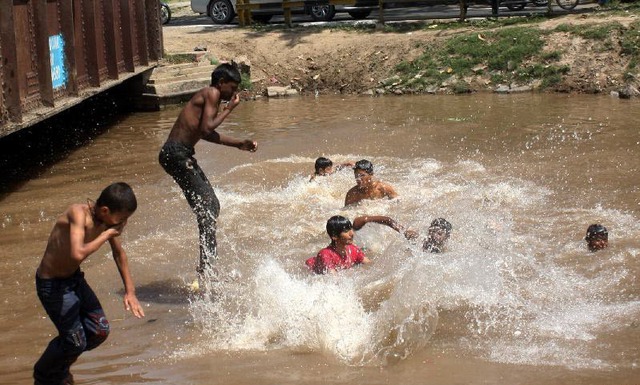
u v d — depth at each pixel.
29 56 12.73
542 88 20.02
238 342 7.32
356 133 16.42
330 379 6.48
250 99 21.78
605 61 20.05
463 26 23.64
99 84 16.06
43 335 7.70
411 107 19.11
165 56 22.30
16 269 9.52
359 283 8.32
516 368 6.52
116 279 9.05
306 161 14.15
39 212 11.84
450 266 8.53
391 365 6.70
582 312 7.60
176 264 9.49
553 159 13.45
